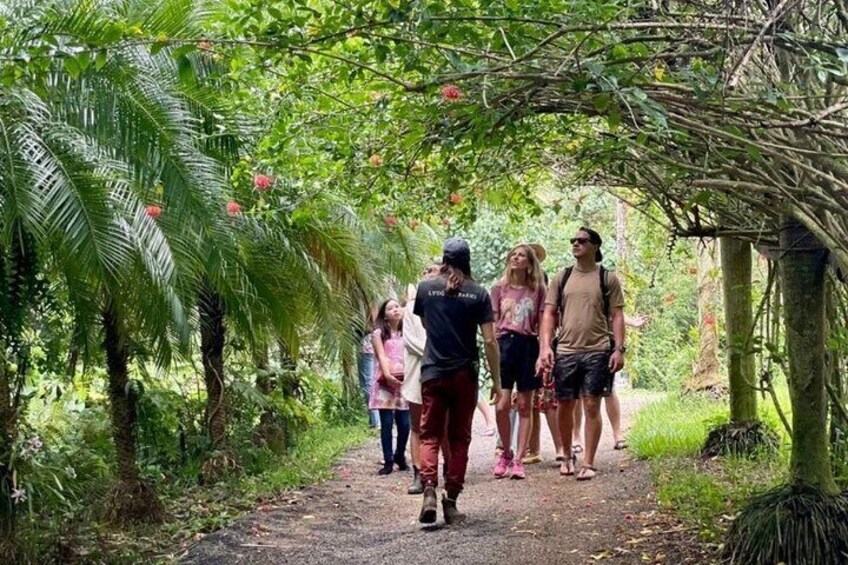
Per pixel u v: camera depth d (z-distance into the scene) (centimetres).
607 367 696
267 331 833
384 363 862
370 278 969
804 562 424
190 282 616
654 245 1112
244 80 486
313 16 330
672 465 700
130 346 734
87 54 332
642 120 366
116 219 560
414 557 531
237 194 693
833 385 486
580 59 305
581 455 821
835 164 357
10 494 570
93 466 758
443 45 317
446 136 372
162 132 588
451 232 1172
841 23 366
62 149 548
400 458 887
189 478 830
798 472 451
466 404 594
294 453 984
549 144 496
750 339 535
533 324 739
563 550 517
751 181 386
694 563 462
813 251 442
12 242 591
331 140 491
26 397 674
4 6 507
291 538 611
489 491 699
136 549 599
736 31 310
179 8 518
